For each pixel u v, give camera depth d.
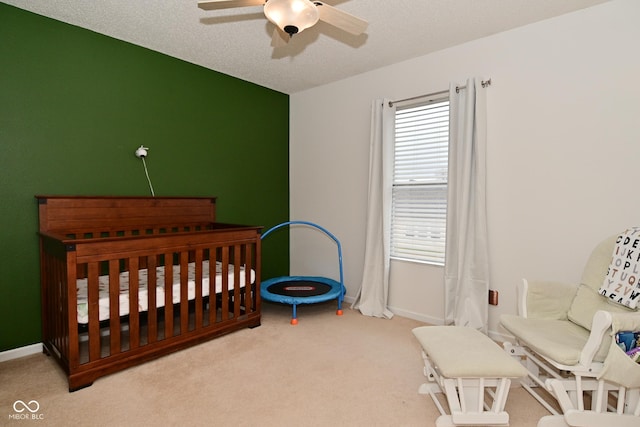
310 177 4.24
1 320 2.43
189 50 3.13
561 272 2.59
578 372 1.67
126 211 2.91
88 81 2.76
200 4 1.74
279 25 1.72
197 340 2.67
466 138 2.87
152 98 3.13
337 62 3.39
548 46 2.59
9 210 2.44
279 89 4.21
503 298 2.85
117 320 2.23
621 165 2.34
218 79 3.63
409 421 1.80
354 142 3.79
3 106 2.39
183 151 3.37
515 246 2.78
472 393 1.78
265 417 1.82
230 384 2.13
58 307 2.21
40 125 2.55
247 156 3.95
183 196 3.33
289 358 2.48
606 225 2.40
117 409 1.87
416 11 2.47
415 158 3.33
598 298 2.06
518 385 2.12
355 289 3.85
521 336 1.96
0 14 2.36
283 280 3.94
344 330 3.04
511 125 2.77
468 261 2.91
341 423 1.78
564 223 2.57
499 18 2.57
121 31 2.77
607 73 2.37
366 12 2.48
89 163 2.79
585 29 2.45
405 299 3.42
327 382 2.16
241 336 2.88
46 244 2.40
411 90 3.31
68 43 2.65
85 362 2.19
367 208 3.67
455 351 1.78
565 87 2.53
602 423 1.67
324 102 4.05
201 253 2.66
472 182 2.91
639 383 1.57
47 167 2.59
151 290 2.38
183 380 2.17
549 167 2.62
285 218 4.43
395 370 2.32
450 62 3.06
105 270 2.99
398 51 3.14
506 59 2.77
